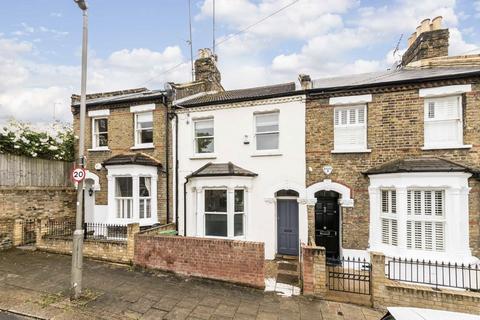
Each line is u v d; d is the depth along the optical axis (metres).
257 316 5.80
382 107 9.28
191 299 6.49
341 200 9.46
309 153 9.98
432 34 10.80
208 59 15.09
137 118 12.56
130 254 8.73
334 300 6.64
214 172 10.34
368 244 9.10
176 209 11.55
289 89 12.57
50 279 7.50
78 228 6.46
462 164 8.38
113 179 11.69
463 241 7.81
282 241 10.52
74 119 13.60
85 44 6.66
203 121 11.77
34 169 12.17
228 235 10.16
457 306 5.86
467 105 8.42
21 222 10.77
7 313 5.78
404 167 8.19
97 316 5.66
